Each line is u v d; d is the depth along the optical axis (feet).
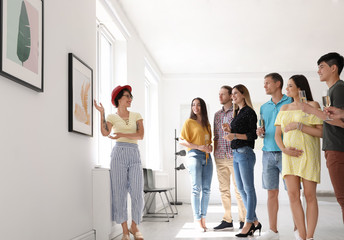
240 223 15.48
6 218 7.84
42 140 9.63
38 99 9.48
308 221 10.67
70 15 11.85
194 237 14.02
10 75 7.89
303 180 10.86
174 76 31.40
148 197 22.85
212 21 20.54
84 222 12.40
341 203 9.75
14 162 8.23
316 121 10.87
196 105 15.16
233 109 14.38
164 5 18.48
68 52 11.60
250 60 27.76
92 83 13.66
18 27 8.29
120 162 12.89
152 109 29.40
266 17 20.10
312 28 21.68
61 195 10.71
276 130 11.53
